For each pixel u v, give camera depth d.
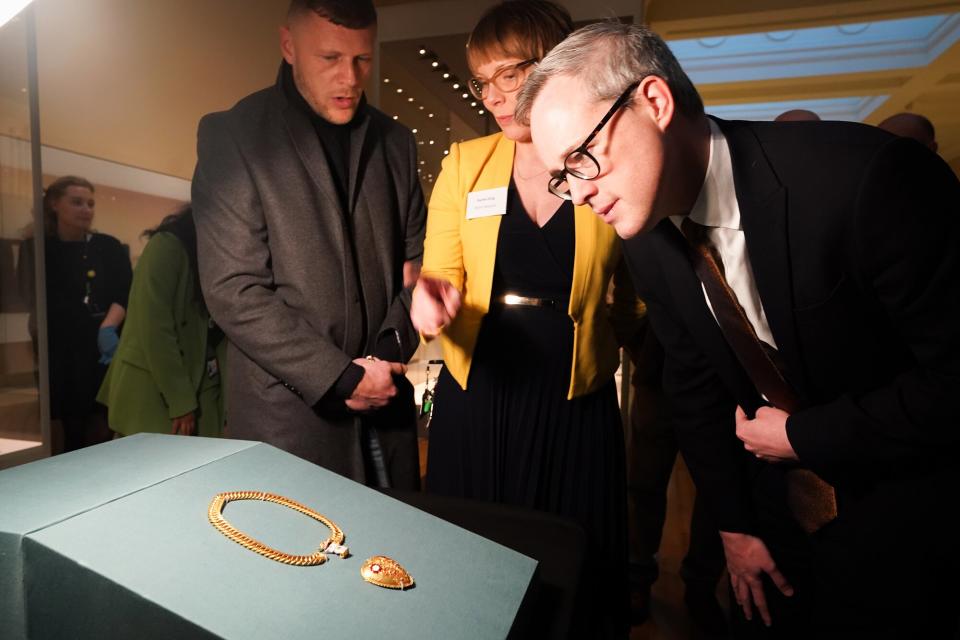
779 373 1.05
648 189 0.88
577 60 0.84
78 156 2.07
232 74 2.85
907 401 0.90
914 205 0.83
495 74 1.23
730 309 1.02
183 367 2.48
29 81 1.81
